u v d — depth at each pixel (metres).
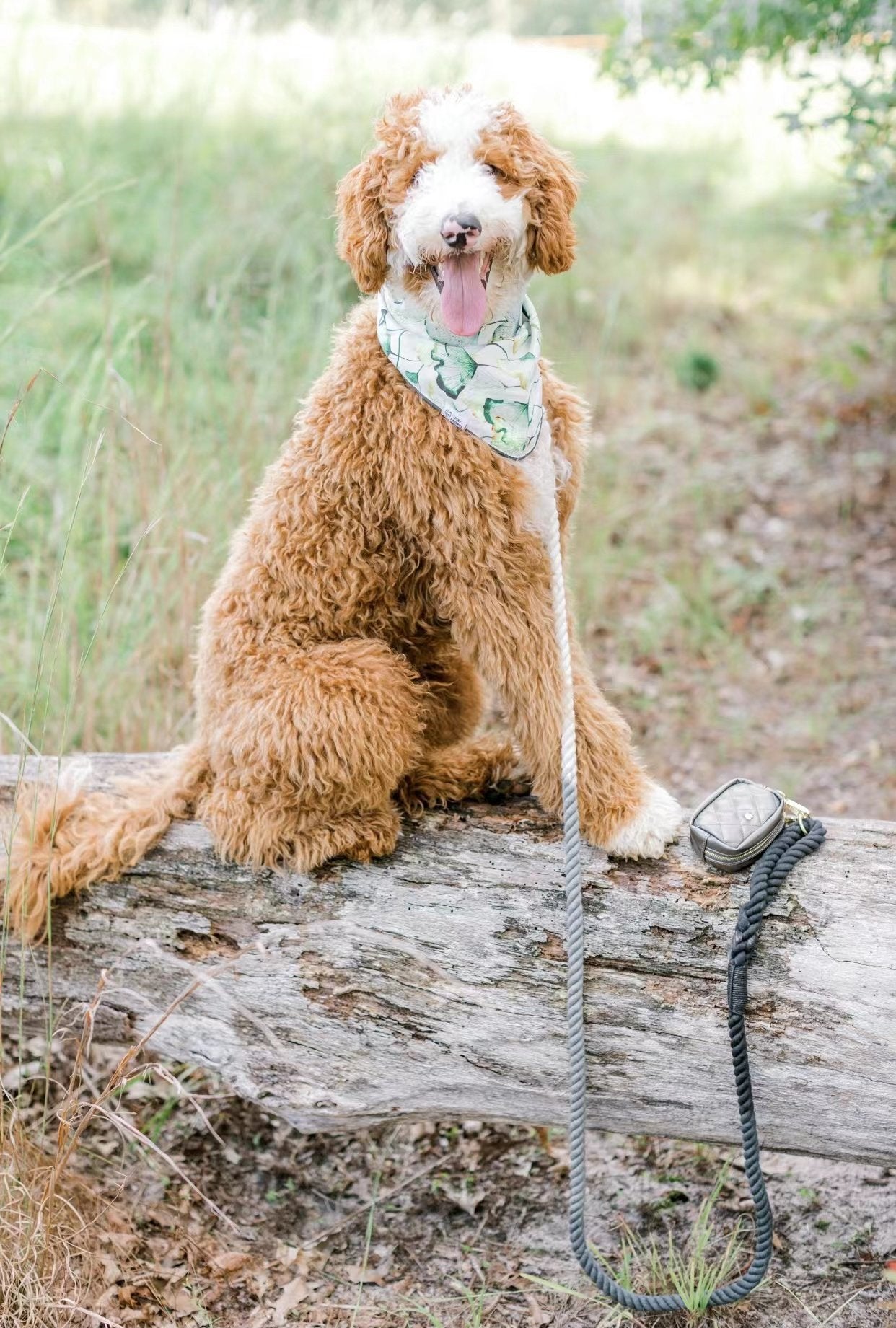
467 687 2.91
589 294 7.58
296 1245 2.83
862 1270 2.70
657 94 11.77
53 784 2.79
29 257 5.98
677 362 7.41
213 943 2.63
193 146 7.42
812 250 8.46
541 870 2.54
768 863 2.44
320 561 2.51
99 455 4.47
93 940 2.68
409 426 2.38
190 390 4.97
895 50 5.17
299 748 2.39
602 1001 2.46
